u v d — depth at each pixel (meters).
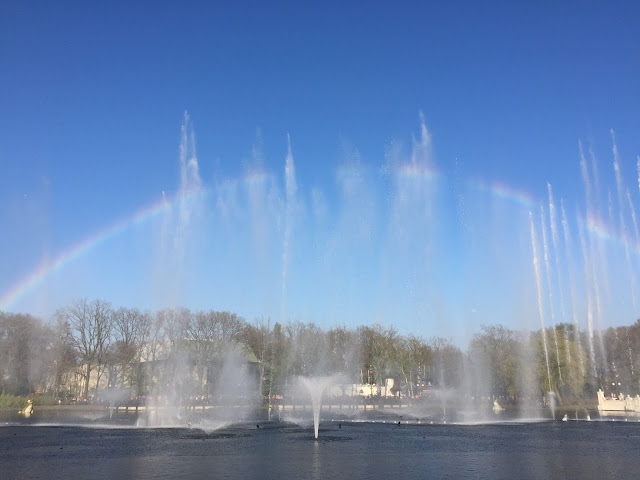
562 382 76.62
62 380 97.12
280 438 36.25
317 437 37.06
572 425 47.72
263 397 93.69
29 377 88.25
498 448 30.28
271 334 97.44
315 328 96.75
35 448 31.20
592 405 77.94
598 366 79.62
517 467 23.30
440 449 29.77
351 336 99.69
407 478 20.61
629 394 79.56
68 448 31.06
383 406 80.06
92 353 96.81
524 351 79.38
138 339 98.19
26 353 88.38
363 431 42.00
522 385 78.62
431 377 104.81
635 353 80.56
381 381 106.50
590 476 21.11
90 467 23.58
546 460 25.42
